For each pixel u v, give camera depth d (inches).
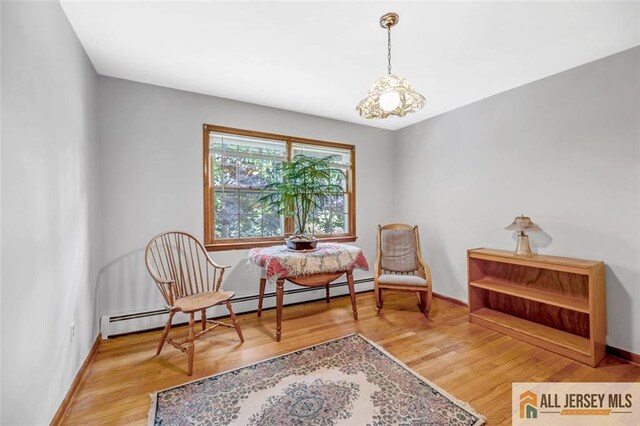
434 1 63.4
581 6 65.3
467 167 130.3
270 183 132.1
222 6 64.8
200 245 104.8
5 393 42.0
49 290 56.8
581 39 78.6
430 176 148.3
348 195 155.9
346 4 64.2
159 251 104.0
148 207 106.2
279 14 67.7
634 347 82.6
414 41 79.4
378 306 122.7
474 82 106.5
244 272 123.7
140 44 80.5
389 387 70.6
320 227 148.8
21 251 46.9
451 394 68.1
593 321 80.4
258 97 120.0
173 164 110.6
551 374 76.7
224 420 59.8
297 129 138.0
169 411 62.5
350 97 120.2
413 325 109.8
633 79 82.5
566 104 97.0
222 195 123.2
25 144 48.6
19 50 46.9
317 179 123.3
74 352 70.3
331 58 88.6
